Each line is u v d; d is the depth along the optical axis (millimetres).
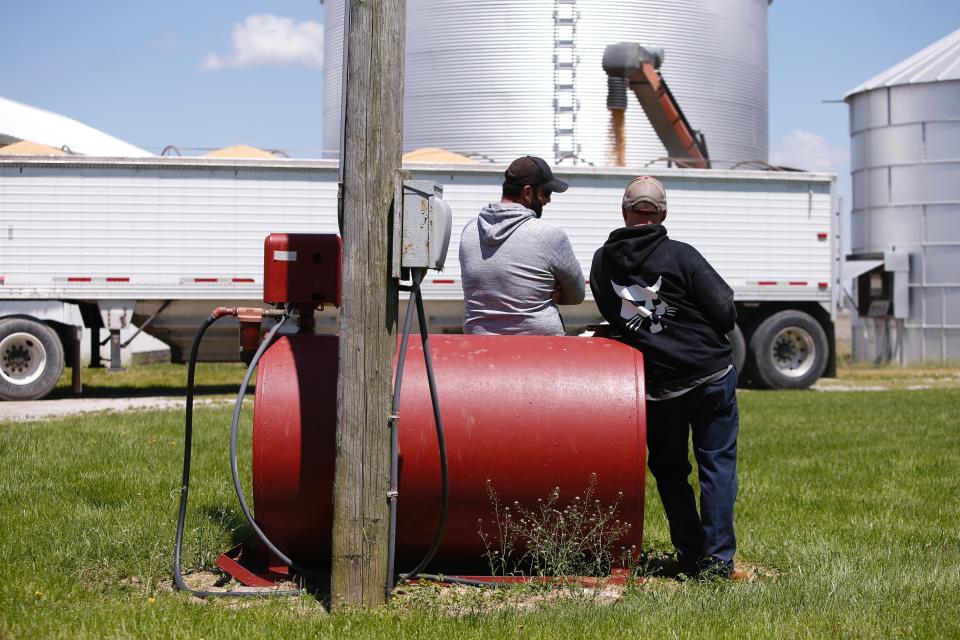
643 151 25516
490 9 25375
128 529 5832
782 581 5062
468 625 4289
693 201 18656
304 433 4871
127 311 16844
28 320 16344
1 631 4148
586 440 4922
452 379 4965
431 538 5051
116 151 25625
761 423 12344
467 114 25438
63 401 16062
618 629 4234
